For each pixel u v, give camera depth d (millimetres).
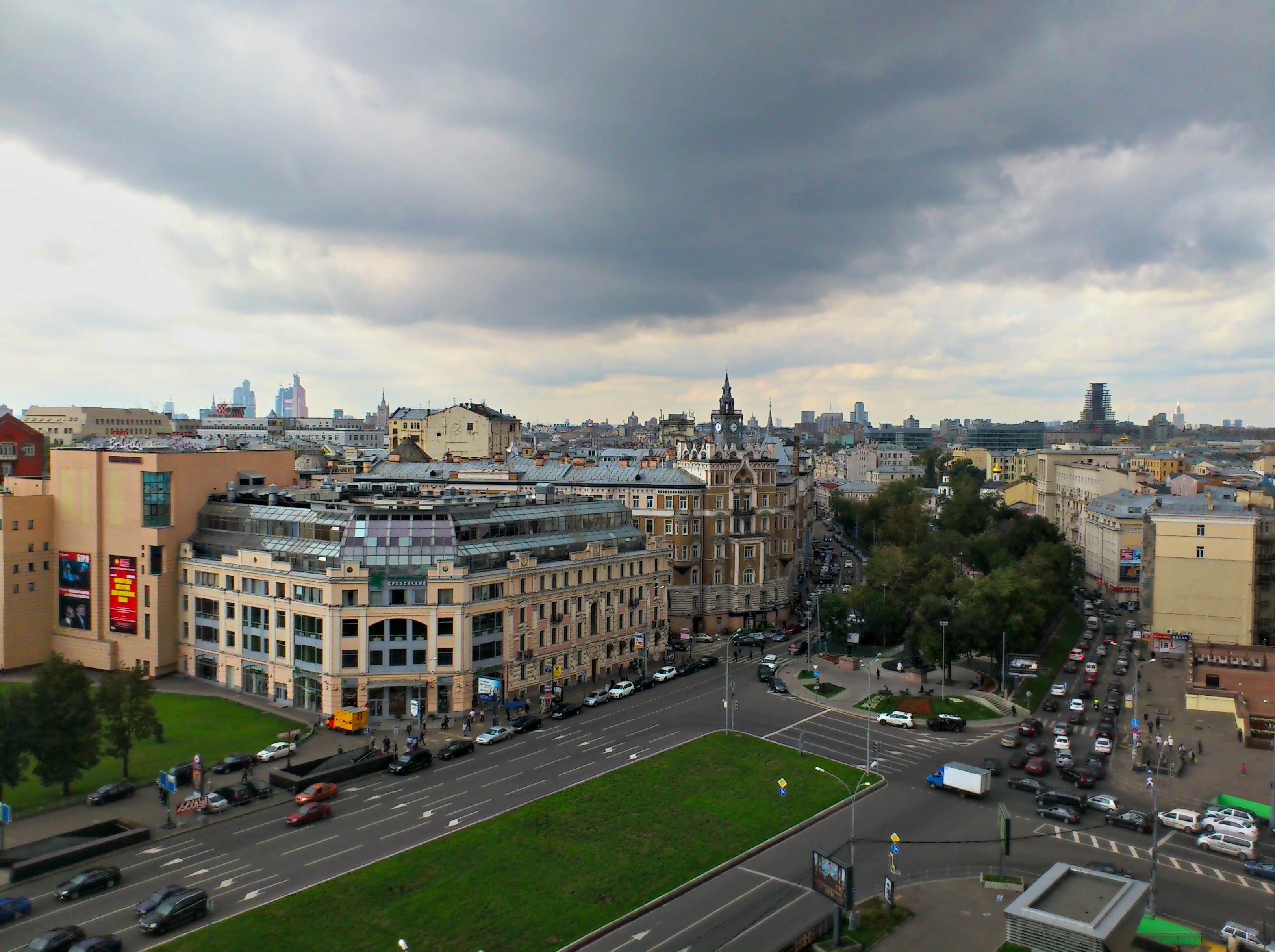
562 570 127562
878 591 157250
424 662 112125
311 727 106750
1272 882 71000
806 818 82062
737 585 167250
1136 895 61094
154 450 148125
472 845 75688
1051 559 180875
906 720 110938
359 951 60156
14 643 133250
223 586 125375
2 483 164625
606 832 78500
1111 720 113312
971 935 62188
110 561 132875
